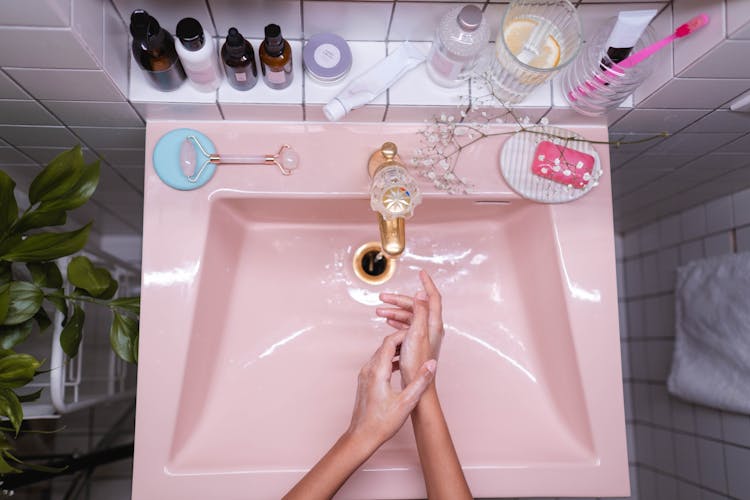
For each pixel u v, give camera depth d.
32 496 1.28
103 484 1.34
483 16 0.65
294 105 0.70
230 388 0.76
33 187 0.65
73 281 0.68
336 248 0.85
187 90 0.69
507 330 0.83
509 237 0.86
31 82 0.62
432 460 0.61
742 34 0.54
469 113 0.73
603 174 0.77
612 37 0.62
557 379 0.78
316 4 0.64
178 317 0.71
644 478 1.54
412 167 0.76
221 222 0.77
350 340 0.80
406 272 0.85
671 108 0.73
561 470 0.72
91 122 0.75
